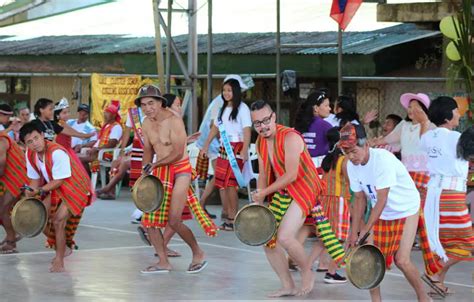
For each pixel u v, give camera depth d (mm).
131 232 14094
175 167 10578
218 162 14359
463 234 9523
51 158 10641
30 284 10133
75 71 21312
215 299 9422
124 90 19953
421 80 15375
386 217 8469
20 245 12805
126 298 9430
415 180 11688
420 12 15836
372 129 18297
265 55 18141
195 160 17438
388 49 17359
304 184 9297
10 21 16391
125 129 17859
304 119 11742
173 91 19688
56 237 10836
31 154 10773
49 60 21672
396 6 16047
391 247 8469
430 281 9523
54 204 10961
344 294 9680
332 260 10211
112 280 10383
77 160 10969
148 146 10789
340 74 15484
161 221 10656
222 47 19188
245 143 14109
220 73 18797
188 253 12180
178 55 17938
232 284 10195
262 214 8898
